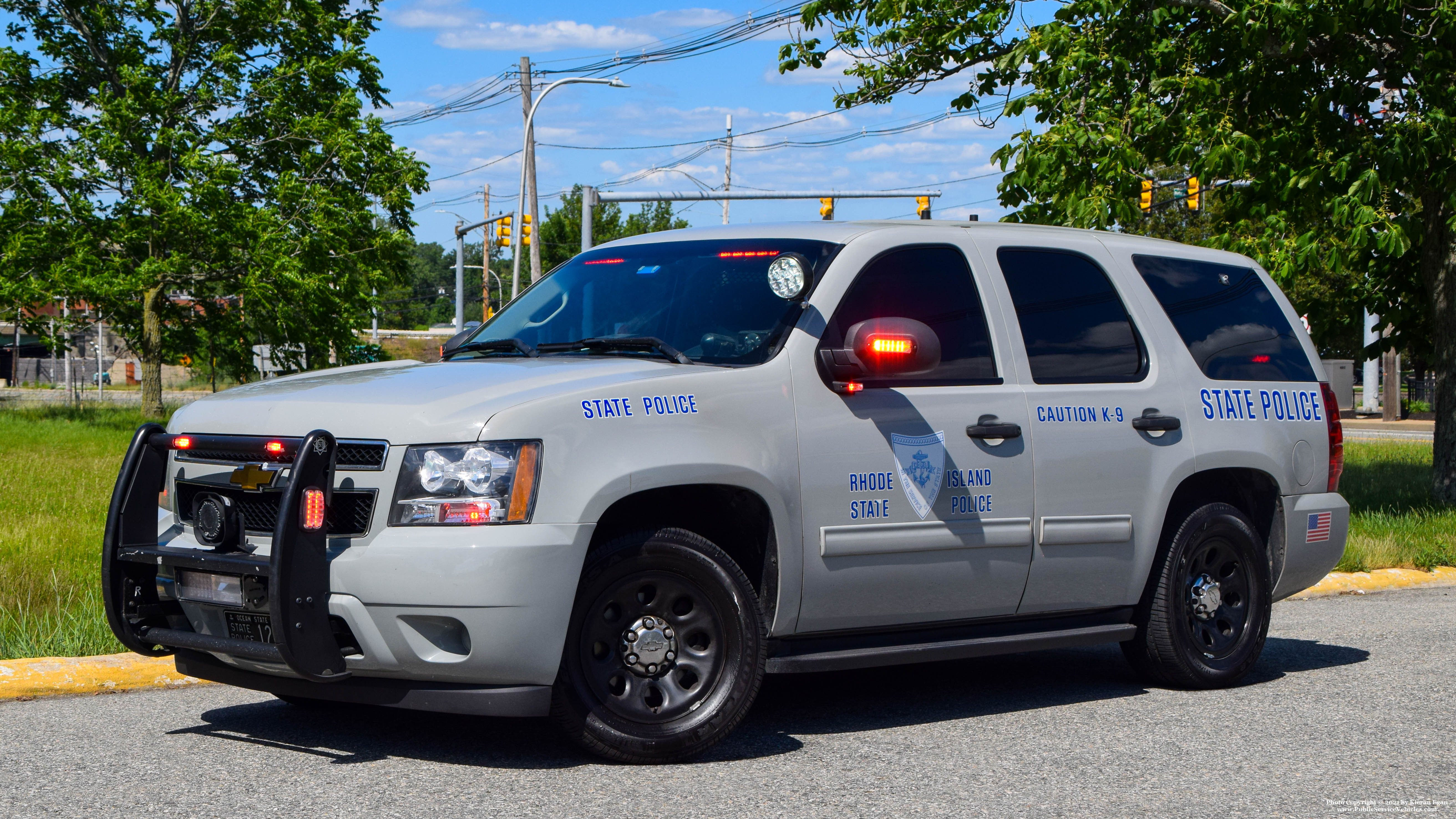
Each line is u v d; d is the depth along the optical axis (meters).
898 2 15.27
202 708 5.63
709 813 4.15
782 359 5.03
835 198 28.66
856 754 4.97
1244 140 12.36
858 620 5.20
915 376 5.35
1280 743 5.23
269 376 36.81
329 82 34.31
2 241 32.25
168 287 33.84
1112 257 6.26
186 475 4.83
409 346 69.44
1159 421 6.02
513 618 4.30
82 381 62.56
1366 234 11.84
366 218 33.53
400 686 4.46
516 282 39.72
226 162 32.09
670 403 4.72
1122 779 4.65
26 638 6.61
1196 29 13.69
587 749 4.62
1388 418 38.72
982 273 5.73
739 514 5.02
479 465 4.35
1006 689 6.30
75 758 4.74
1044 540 5.61
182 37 33.38
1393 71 12.79
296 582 4.26
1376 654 7.30
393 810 4.11
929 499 5.28
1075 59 12.98
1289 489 6.59
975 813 4.20
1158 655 6.17
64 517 11.66
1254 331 6.70
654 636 4.68
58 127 32.38
